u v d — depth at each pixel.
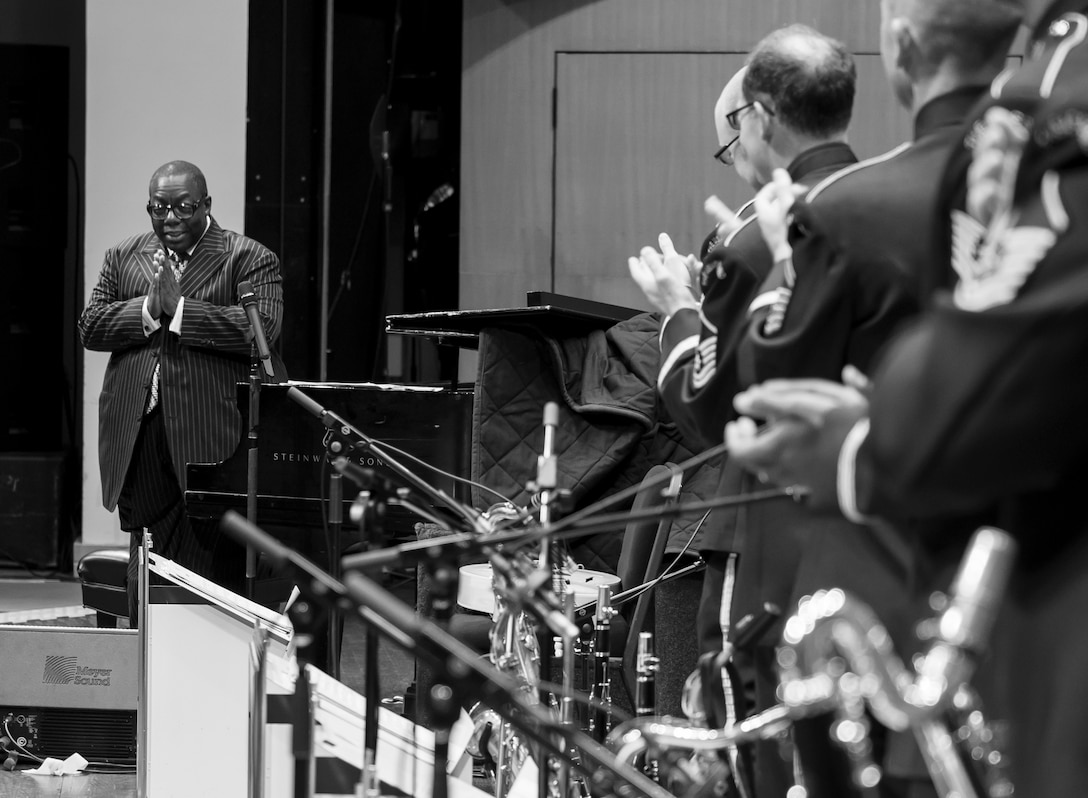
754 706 5.08
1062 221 2.71
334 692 6.29
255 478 10.68
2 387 19.55
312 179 17.52
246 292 11.06
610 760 3.59
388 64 17.64
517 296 17.64
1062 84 2.90
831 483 3.10
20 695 10.08
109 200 17.83
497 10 17.58
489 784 8.77
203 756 7.44
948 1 4.30
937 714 2.68
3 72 19.42
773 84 5.32
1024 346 2.61
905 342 2.94
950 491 2.78
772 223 4.60
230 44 17.59
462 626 8.91
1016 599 2.91
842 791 4.48
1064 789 2.75
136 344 12.70
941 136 4.39
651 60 17.28
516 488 9.98
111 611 12.61
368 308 17.73
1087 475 2.81
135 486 12.70
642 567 8.38
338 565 8.27
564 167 17.52
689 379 5.14
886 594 4.01
